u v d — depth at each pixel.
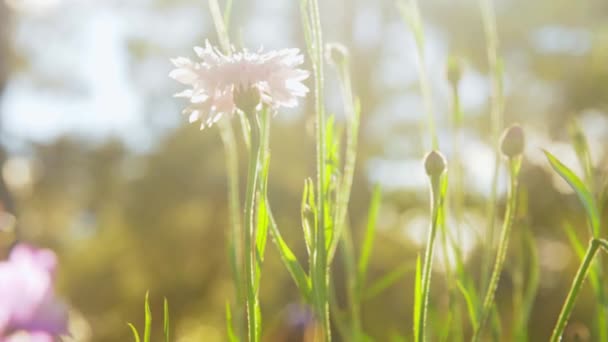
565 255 7.00
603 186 1.20
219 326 10.79
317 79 0.99
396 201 8.40
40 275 0.79
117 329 10.51
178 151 12.27
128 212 12.18
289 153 10.10
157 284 11.17
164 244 11.45
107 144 13.54
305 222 1.03
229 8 1.12
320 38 0.99
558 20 12.09
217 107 0.96
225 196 11.66
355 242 8.59
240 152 8.88
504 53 12.29
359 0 11.49
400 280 5.60
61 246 12.60
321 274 0.97
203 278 11.33
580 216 7.24
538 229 8.85
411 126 11.27
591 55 12.01
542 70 12.05
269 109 1.01
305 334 2.70
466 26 12.00
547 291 6.74
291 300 8.82
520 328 1.42
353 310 1.42
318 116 0.99
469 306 1.14
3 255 1.24
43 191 13.10
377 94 11.67
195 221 11.62
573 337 1.31
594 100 12.07
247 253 0.93
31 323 0.76
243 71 0.95
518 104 12.14
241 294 1.21
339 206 1.10
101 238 11.41
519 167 1.07
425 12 12.17
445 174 0.98
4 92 7.67
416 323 0.99
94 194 13.41
